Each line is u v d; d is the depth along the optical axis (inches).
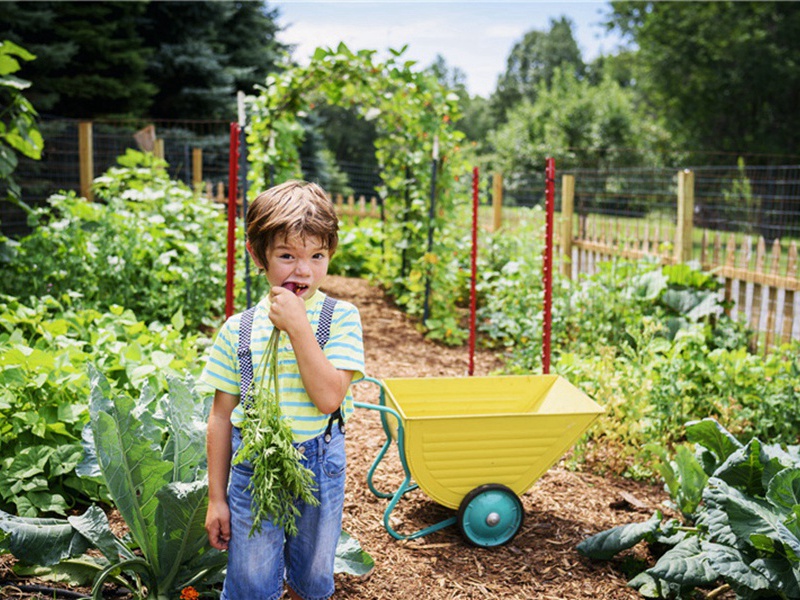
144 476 102.4
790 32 1211.9
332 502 85.8
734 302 270.1
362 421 189.0
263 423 79.0
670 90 1321.4
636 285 277.0
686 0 1264.8
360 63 281.1
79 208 284.0
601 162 1186.0
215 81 903.1
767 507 111.0
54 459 131.3
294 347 77.9
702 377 209.5
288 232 77.0
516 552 133.0
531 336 261.3
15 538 102.3
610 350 215.8
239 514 84.4
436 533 138.5
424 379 153.2
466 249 357.7
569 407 146.1
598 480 165.3
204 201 355.3
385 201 345.4
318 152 997.8
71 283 248.7
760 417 193.3
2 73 226.7
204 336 253.8
